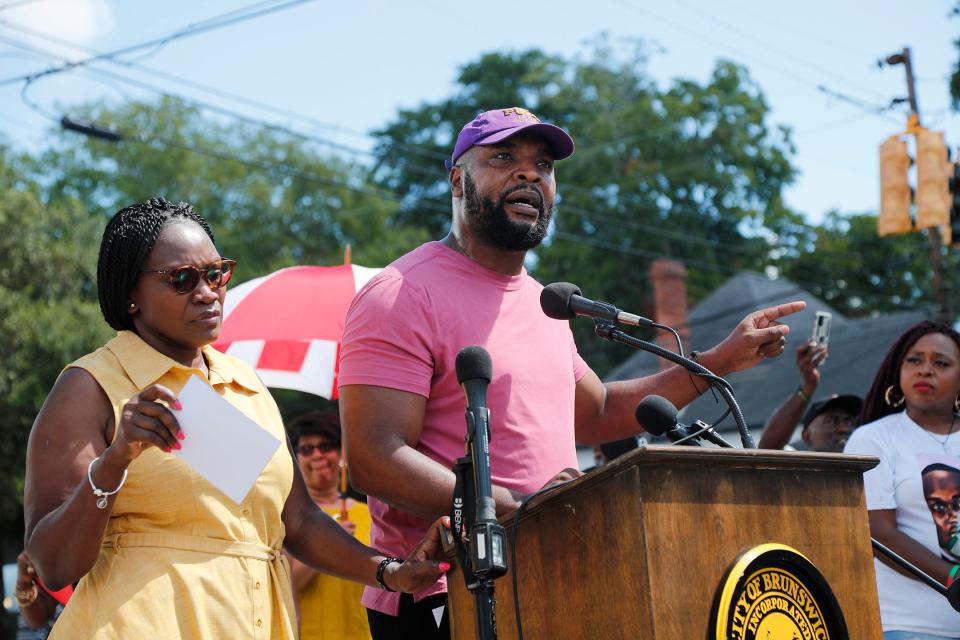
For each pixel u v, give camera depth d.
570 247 33.22
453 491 3.05
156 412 2.70
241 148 39.09
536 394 3.65
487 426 2.80
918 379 4.80
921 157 13.85
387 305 3.59
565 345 3.92
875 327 23.75
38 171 38.31
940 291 18.78
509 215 3.74
